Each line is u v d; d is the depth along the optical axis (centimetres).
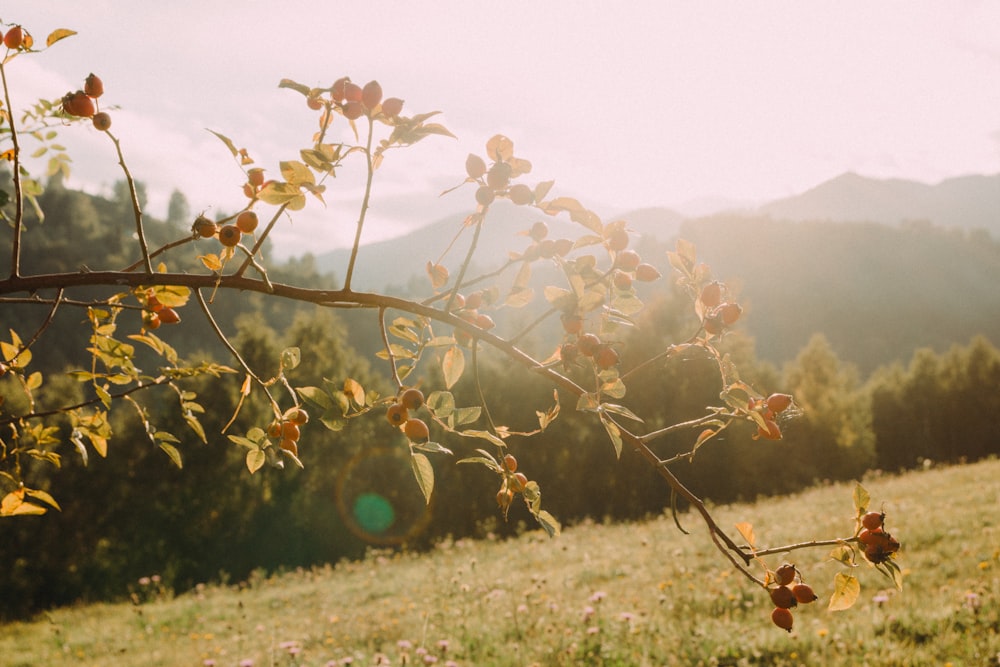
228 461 2795
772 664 548
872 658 504
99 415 204
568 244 153
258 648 847
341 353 3247
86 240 11006
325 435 2969
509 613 770
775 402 147
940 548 841
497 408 3297
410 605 971
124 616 1532
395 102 138
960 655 489
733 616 685
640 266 155
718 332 154
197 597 1686
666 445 3438
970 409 5434
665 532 1450
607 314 154
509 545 1633
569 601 823
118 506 2708
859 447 4362
